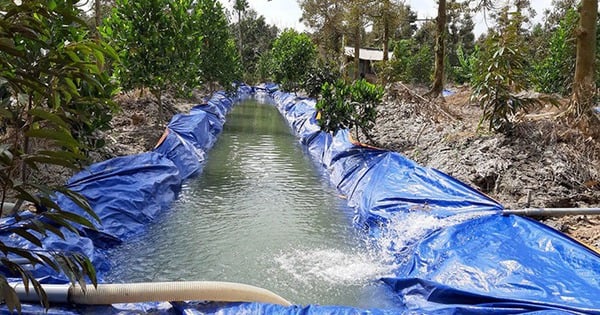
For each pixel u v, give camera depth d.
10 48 1.95
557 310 3.39
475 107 13.89
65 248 4.53
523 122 7.94
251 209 7.21
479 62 8.67
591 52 8.28
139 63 10.14
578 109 7.84
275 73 25.91
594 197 5.98
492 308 3.57
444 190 6.41
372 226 6.27
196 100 18.06
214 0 19.09
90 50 2.35
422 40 39.25
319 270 5.14
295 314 3.55
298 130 15.44
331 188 8.69
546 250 4.46
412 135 10.62
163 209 6.95
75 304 3.61
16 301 1.96
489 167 6.90
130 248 5.54
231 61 21.72
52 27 5.26
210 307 3.75
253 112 22.00
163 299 3.69
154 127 10.42
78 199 2.26
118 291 3.63
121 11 10.07
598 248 4.67
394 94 16.41
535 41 20.34
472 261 4.40
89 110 5.77
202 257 5.39
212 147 12.28
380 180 7.29
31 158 2.10
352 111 9.95
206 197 7.75
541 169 6.61
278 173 9.72
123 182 6.49
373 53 34.94
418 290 4.29
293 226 6.53
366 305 4.42
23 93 2.33
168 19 10.41
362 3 19.73
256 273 5.04
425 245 5.04
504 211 5.33
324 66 19.56
